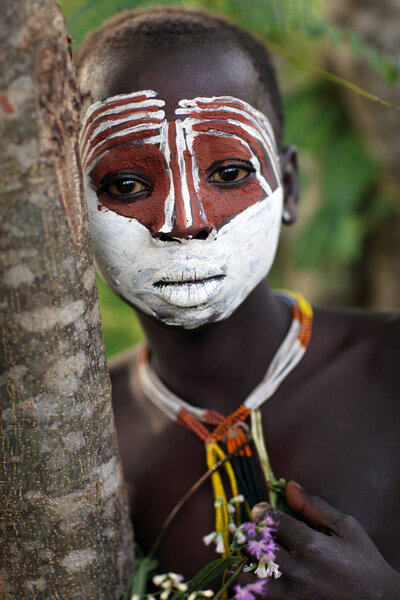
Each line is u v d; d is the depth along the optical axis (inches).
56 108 39.3
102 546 47.7
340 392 57.8
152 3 72.5
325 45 106.3
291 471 55.6
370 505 53.6
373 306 141.3
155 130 49.0
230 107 50.6
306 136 113.3
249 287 52.6
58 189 40.3
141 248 49.9
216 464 55.4
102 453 46.6
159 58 50.4
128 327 117.6
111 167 49.9
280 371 57.9
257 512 49.9
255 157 51.5
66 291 41.8
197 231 48.1
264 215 51.9
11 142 38.1
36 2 37.4
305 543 47.1
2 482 44.1
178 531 57.6
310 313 61.0
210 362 57.6
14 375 41.8
